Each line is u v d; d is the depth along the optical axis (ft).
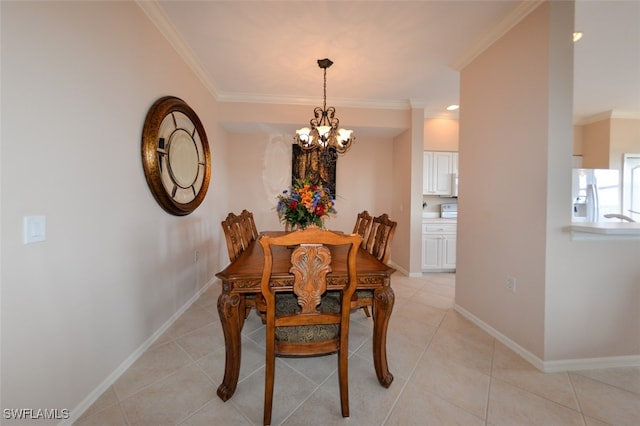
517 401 4.66
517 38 6.16
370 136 13.87
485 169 7.18
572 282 5.49
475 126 7.61
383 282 4.97
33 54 3.52
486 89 7.18
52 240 3.82
